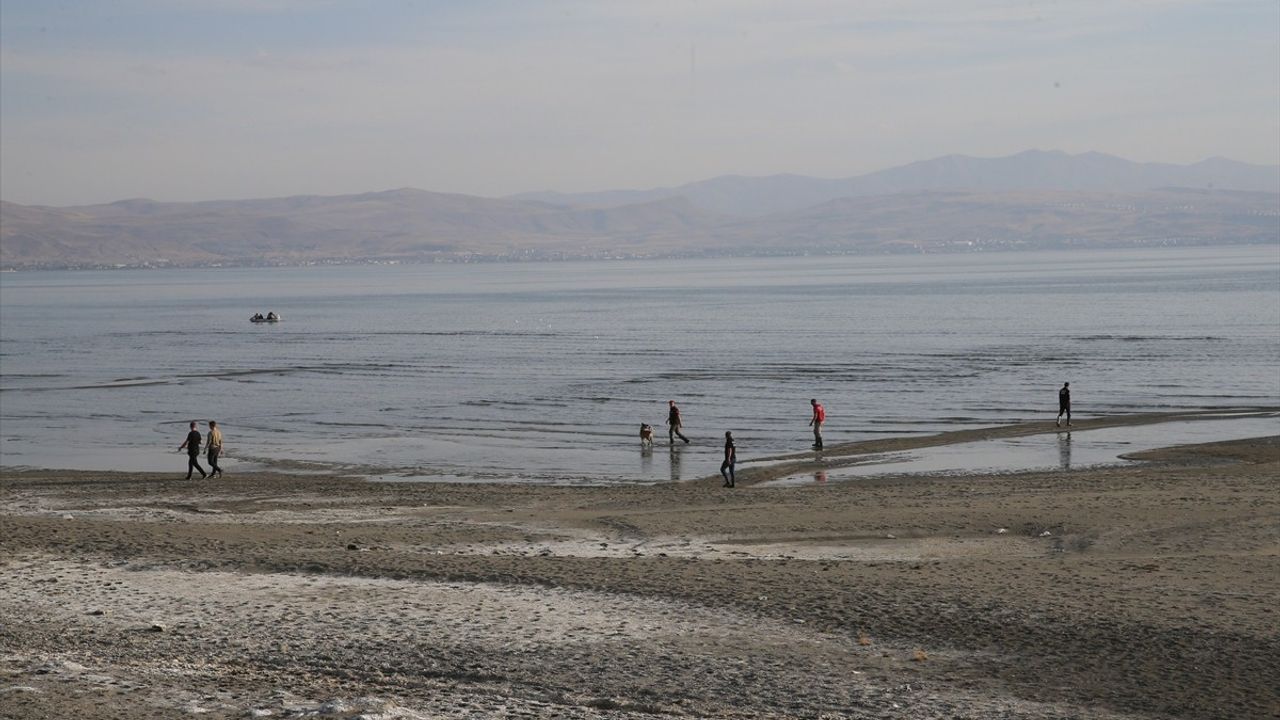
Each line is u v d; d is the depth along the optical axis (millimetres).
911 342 102750
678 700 15594
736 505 33406
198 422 59031
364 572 23641
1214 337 97875
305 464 45219
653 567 23906
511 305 198375
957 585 21609
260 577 23312
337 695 15516
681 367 84688
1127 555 25078
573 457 46219
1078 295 180000
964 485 36344
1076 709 15086
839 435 50750
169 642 18484
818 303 180625
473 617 19984
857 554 25938
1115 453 43750
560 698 15656
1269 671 16172
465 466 44312
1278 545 25656
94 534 28188
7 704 14406
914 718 14836
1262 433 48188
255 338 127625
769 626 19203
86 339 127812
